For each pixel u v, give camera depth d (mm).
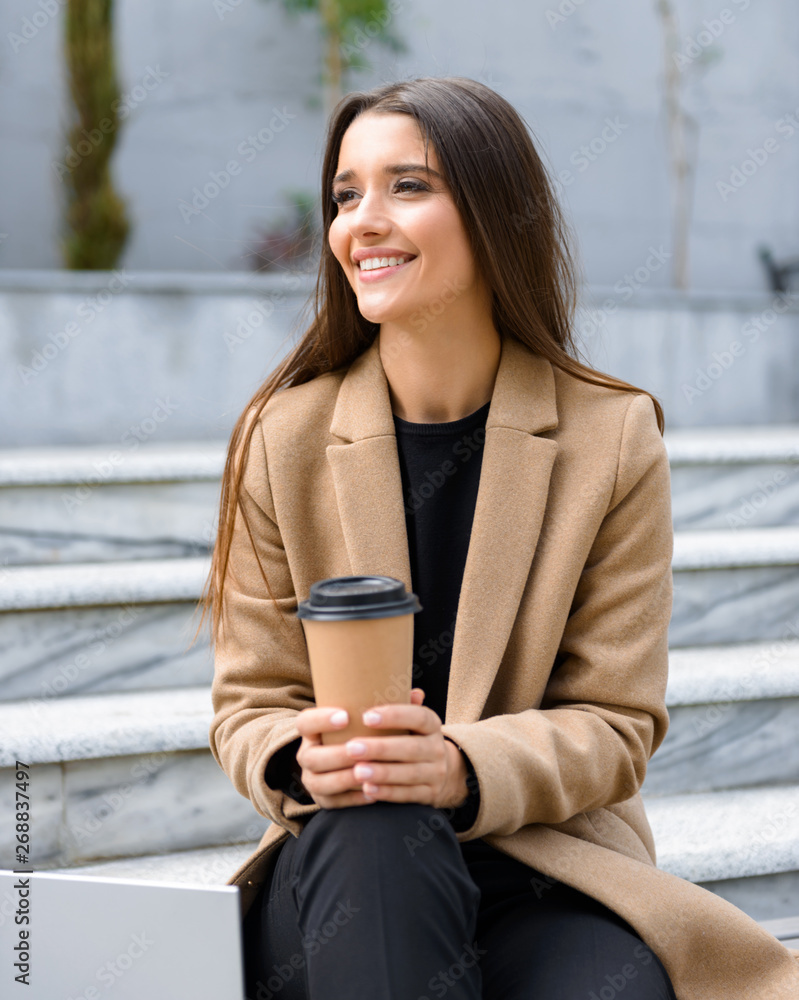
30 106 4691
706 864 1512
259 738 1063
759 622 2123
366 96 1156
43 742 1570
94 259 4297
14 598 1812
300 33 5148
